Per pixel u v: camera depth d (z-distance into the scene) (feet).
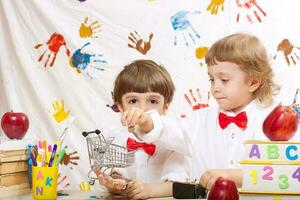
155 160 4.69
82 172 6.86
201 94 6.63
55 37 7.07
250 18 6.53
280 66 6.39
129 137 4.86
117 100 5.13
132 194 4.04
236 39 4.75
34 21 7.11
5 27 7.15
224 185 3.30
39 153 4.11
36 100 7.06
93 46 6.98
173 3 6.76
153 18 6.81
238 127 4.89
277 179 3.57
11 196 4.13
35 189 3.95
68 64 7.03
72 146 6.91
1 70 7.13
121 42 6.91
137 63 5.17
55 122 6.99
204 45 6.65
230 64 4.67
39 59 7.09
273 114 3.83
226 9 6.60
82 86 6.98
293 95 6.32
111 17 6.94
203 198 3.87
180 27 6.73
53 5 7.10
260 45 4.85
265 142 3.65
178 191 3.94
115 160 3.84
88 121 6.92
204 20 6.66
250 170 3.60
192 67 6.68
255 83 4.81
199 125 5.21
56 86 7.04
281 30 6.42
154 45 6.80
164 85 5.01
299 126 5.53
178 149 4.38
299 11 6.39
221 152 4.95
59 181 6.93
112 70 6.90
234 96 4.75
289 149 3.61
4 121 4.46
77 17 7.04
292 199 3.44
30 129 7.04
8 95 7.11
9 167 4.16
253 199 3.44
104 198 4.08
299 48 6.36
